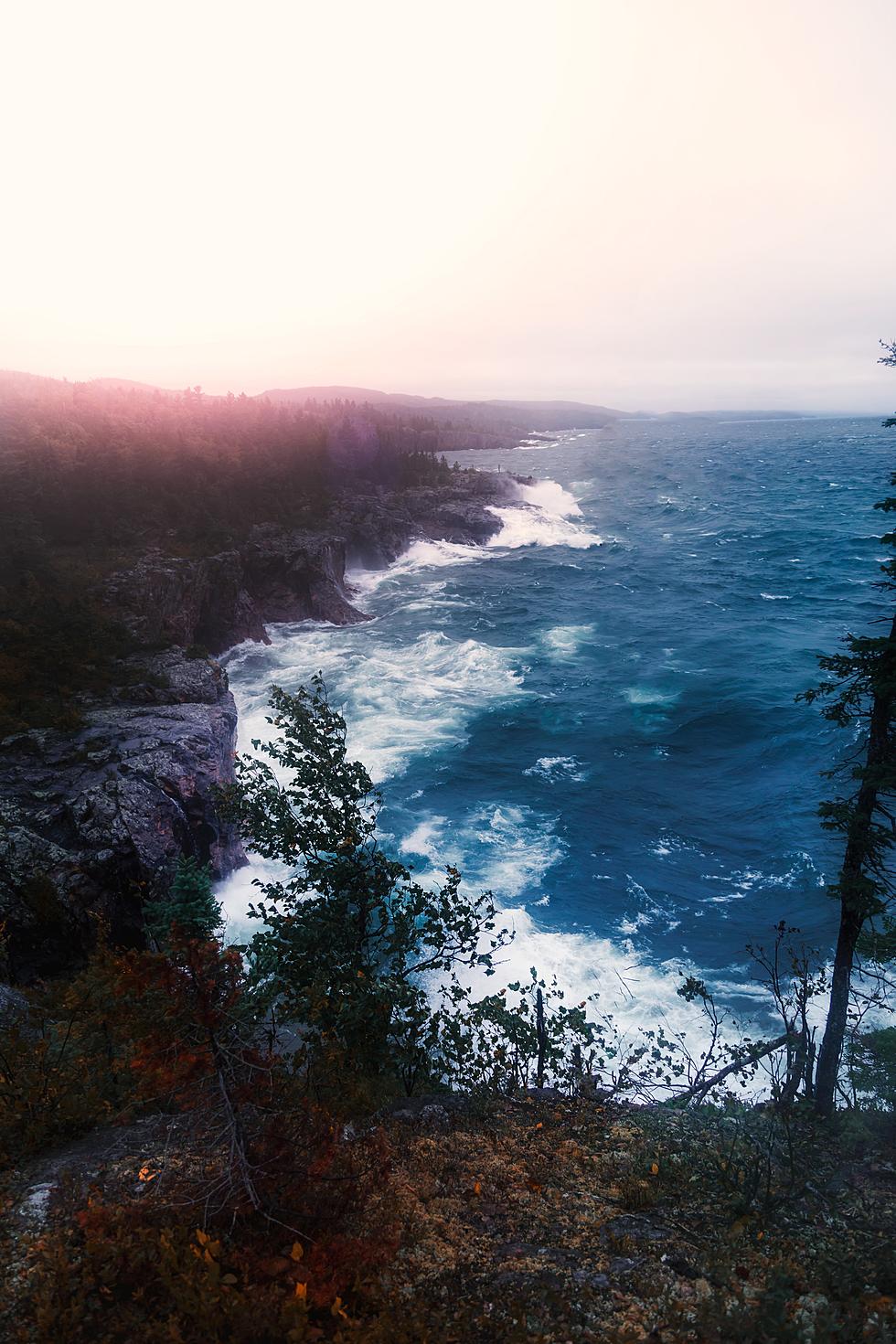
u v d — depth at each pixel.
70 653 50.19
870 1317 6.02
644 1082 16.28
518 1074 12.91
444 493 139.25
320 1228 6.67
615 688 60.53
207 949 6.46
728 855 37.16
